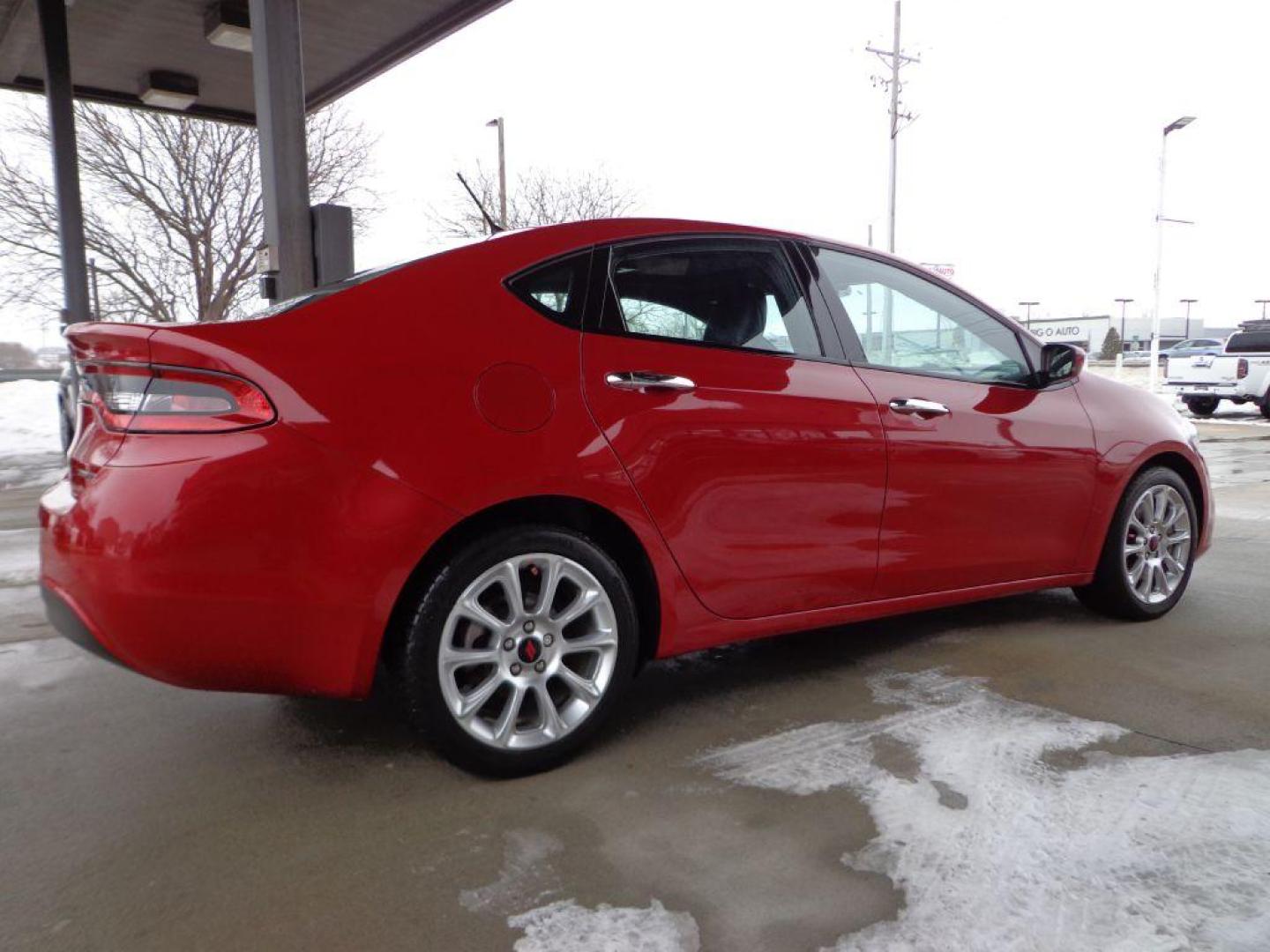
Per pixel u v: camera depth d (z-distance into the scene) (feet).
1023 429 11.08
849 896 6.13
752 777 7.93
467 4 28.76
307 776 8.08
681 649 8.90
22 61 35.27
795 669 10.82
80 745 8.78
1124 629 12.37
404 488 7.25
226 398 6.90
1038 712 9.32
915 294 10.79
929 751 8.39
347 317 7.51
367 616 7.22
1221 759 8.14
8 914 6.04
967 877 6.31
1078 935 5.66
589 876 6.43
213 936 5.80
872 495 9.83
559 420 7.95
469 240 9.01
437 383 7.51
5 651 11.72
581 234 8.75
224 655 6.95
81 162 58.08
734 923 5.85
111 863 6.67
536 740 8.02
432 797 7.66
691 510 8.65
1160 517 12.76
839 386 9.70
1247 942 5.57
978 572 10.95
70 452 7.63
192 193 61.00
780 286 9.71
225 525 6.78
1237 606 13.62
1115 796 7.44
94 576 6.75
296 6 20.66
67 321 32.96
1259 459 37.01
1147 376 118.73
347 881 6.41
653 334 8.77
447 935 5.78
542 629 8.02
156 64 34.45
